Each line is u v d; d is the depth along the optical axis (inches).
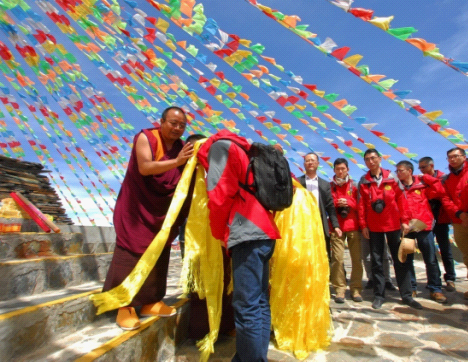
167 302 113.8
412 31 64.1
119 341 73.9
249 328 71.0
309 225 97.8
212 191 74.3
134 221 94.7
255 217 74.1
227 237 76.2
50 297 103.9
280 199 75.6
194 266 89.2
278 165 77.0
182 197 90.8
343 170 156.9
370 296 154.9
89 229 179.8
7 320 70.6
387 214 135.3
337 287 143.2
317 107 101.6
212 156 77.2
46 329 80.5
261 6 76.4
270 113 118.3
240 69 99.4
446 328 104.3
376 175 143.3
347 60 75.9
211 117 136.6
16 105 163.5
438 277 142.5
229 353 85.5
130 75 133.3
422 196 149.9
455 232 133.1
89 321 95.6
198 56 99.7
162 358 87.2
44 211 213.3
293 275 92.2
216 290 87.1
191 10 84.5
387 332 101.5
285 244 95.7
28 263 108.8
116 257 94.1
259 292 74.5
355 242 147.5
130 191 96.7
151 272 94.0
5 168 201.0
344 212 147.4
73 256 134.3
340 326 108.0
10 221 142.7
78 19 113.0
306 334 87.4
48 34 113.6
